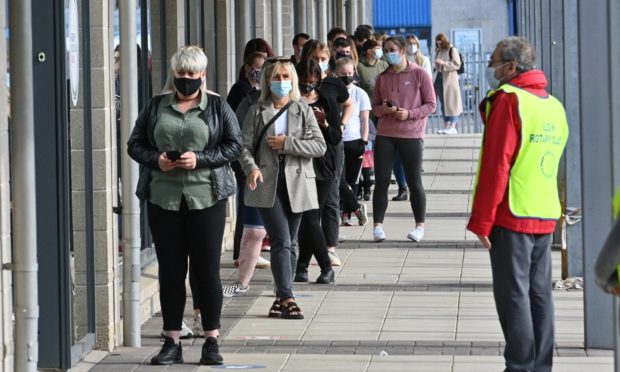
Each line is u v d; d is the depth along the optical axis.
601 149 18.89
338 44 30.94
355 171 32.28
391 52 28.75
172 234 18.08
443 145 59.22
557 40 28.77
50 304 17.80
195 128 17.66
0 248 15.09
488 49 96.81
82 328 19.25
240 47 34.41
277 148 21.14
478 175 16.11
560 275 25.41
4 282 15.23
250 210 23.52
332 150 23.31
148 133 17.89
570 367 18.12
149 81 25.50
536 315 16.62
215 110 17.89
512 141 15.96
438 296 23.70
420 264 27.30
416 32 98.06
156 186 17.88
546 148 16.20
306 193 21.48
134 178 19.75
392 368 18.25
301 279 25.22
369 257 28.28
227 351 19.55
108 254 19.39
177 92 17.91
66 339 17.78
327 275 25.05
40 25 17.53
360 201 37.62
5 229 15.23
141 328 21.41
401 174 38.44
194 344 19.98
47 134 17.66
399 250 29.25
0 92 15.00
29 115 15.14
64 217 17.72
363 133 31.95
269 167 21.31
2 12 15.01
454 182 43.56
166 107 17.83
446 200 38.72
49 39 17.53
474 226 16.05
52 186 17.70
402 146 29.53
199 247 18.06
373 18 98.06
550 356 16.70
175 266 18.25
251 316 22.08
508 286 16.25
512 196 16.11
